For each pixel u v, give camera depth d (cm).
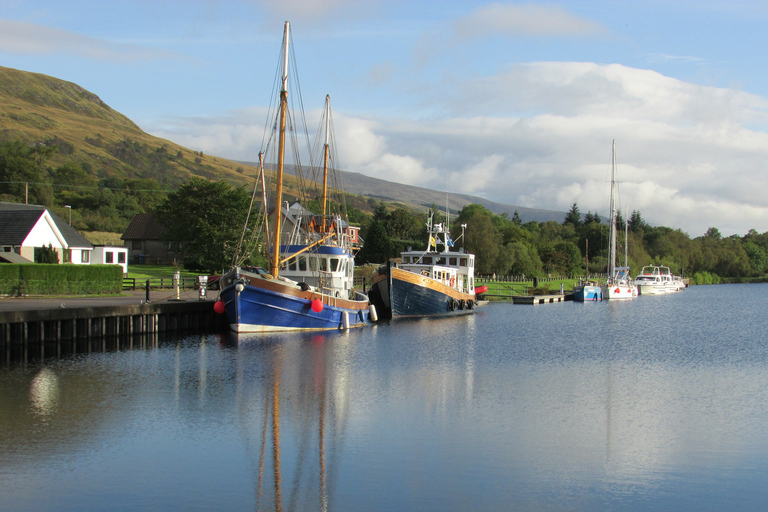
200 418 2594
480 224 12962
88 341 4138
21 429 2395
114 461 2091
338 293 5400
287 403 2856
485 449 2283
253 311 4562
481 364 3969
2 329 3638
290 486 1911
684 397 3167
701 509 1823
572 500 1864
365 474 2025
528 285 11888
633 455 2252
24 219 6831
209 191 8812
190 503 1786
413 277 6378
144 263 11156
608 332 6125
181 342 4359
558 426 2592
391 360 3994
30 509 1730
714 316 8394
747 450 2323
